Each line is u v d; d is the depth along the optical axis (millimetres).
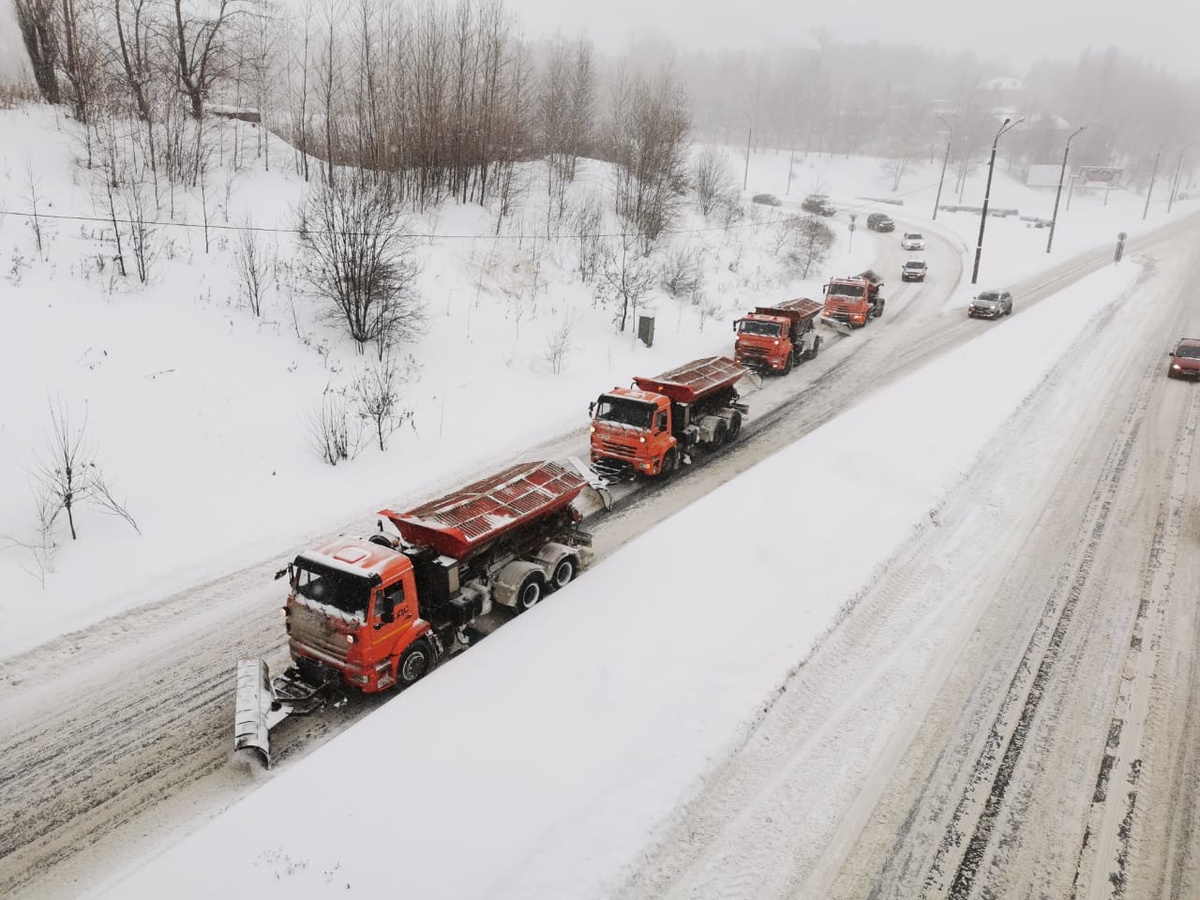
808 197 71500
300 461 17188
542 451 19609
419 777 8531
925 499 16547
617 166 39812
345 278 21406
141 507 14539
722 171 50469
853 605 12703
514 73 39219
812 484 17328
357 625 9719
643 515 16375
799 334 28500
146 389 16906
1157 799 8859
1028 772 9258
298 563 10211
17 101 25266
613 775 8719
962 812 8664
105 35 27125
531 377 23859
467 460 18641
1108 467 18906
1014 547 14969
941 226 68688
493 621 12281
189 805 8609
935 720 10148
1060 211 91188
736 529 15047
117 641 11547
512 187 35156
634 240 36094
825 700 10477
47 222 20109
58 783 8844
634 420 17609
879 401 23703
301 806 8102
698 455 20062
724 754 9250
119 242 19891
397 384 21047
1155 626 12383
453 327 24562
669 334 30250
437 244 28047
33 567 12664
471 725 9383
